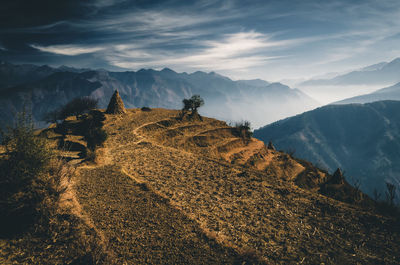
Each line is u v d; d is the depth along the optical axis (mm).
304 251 12539
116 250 10328
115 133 49156
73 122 53906
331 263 11594
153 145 39719
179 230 13031
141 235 11945
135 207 14836
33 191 10766
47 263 8305
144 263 9977
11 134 10586
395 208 18641
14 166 10477
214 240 12500
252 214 16516
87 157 24531
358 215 16703
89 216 12422
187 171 25750
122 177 20078
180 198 17922
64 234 9930
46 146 11898
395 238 13961
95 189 16453
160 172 24469
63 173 13352
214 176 24594
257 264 10883
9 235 8992
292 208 17797
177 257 10734
